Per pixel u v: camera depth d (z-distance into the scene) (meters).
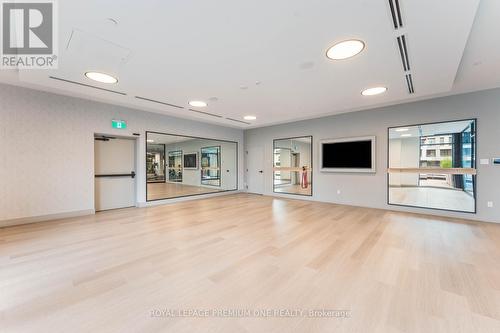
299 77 3.41
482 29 2.29
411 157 7.87
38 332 1.47
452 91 4.27
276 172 8.80
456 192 6.79
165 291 1.95
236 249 2.89
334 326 1.54
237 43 2.44
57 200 4.39
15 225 3.94
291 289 1.99
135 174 5.85
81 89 4.00
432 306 1.74
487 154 4.14
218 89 3.96
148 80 3.52
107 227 3.88
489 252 2.78
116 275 2.22
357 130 5.74
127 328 1.51
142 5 1.82
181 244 3.06
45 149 4.23
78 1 1.77
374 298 1.85
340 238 3.32
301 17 1.99
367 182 5.65
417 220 4.35
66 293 1.91
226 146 9.25
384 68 3.08
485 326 1.52
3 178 3.83
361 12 1.93
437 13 1.92
